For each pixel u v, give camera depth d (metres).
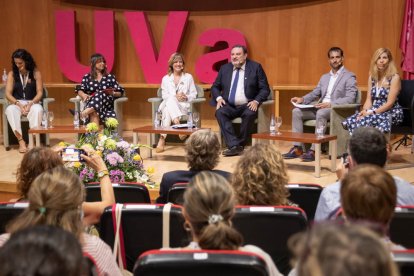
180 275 1.34
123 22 7.41
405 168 4.70
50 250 0.83
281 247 1.87
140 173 3.69
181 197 2.34
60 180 1.49
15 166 5.02
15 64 6.20
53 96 7.79
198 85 6.34
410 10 6.10
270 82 7.01
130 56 7.45
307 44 6.78
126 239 1.99
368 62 6.51
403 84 5.08
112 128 3.80
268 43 6.95
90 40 7.54
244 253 1.33
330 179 4.41
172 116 5.89
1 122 7.43
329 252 0.69
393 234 1.86
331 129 5.12
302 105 5.34
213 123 7.33
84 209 2.15
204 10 7.11
